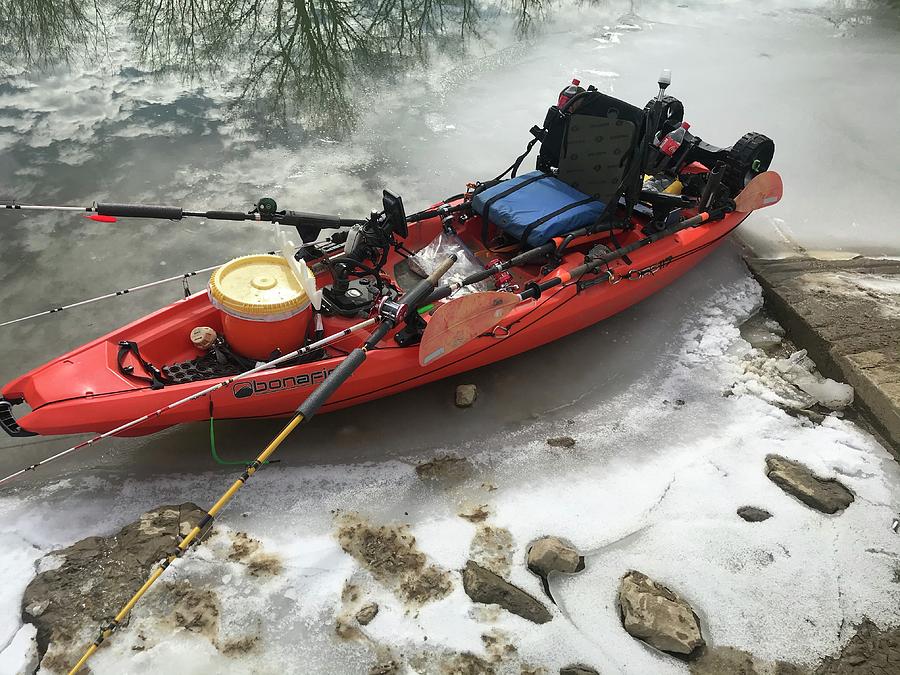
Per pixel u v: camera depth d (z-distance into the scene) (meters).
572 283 4.91
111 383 3.95
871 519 4.12
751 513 4.12
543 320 4.87
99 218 4.36
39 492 4.18
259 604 3.57
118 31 9.55
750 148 5.65
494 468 4.42
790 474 4.32
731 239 6.47
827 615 3.65
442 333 4.08
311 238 4.93
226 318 4.14
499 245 5.41
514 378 5.11
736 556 3.90
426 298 4.10
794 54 9.94
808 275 5.92
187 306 4.46
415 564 3.79
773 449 4.55
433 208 5.39
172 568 3.70
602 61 9.65
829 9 11.42
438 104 8.55
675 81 9.14
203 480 4.27
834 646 3.53
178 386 3.96
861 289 5.73
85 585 3.60
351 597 3.62
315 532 3.95
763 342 5.47
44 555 3.79
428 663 3.37
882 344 5.07
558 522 4.05
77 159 7.14
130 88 8.43
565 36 10.34
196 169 7.14
